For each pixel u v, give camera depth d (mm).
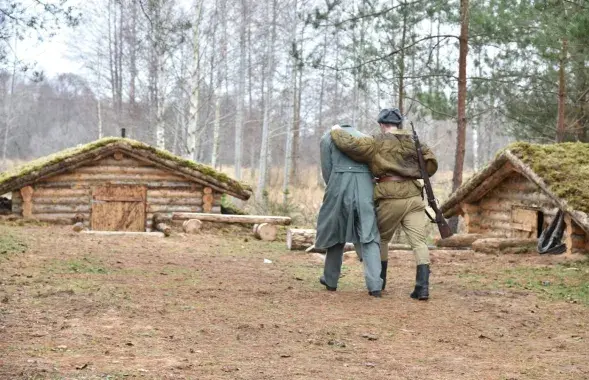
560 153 12680
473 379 5055
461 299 8188
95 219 18875
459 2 20859
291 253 13492
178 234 15648
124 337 5879
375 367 5301
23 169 18578
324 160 8430
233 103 55281
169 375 4805
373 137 8195
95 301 7168
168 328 6277
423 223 8188
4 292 7441
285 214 22469
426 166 8242
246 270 10461
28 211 18281
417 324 6879
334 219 8328
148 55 40500
